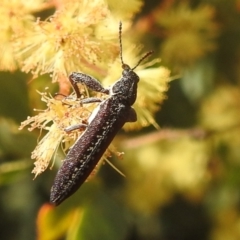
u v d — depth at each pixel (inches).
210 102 5.5
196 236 6.4
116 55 4.0
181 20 4.9
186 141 5.5
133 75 4.0
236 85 5.5
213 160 5.5
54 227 4.6
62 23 3.9
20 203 6.1
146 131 5.1
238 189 5.7
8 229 6.3
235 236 5.8
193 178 5.6
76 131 3.9
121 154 4.0
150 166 5.6
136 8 4.0
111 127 3.9
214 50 5.3
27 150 4.6
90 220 4.6
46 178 5.6
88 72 4.1
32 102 4.4
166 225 6.3
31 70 4.0
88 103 3.9
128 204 5.8
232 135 5.4
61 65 3.9
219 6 5.3
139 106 4.1
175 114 5.3
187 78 5.3
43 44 4.0
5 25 4.0
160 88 4.1
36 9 4.0
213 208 5.9
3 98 4.5
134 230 6.2
